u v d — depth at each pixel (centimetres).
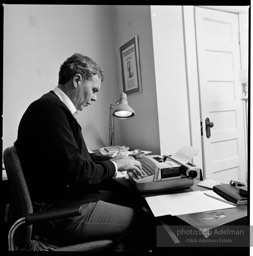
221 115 188
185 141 175
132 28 197
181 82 174
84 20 225
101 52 233
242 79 140
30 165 89
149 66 173
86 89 110
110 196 125
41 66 208
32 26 203
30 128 88
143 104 187
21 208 83
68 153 85
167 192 96
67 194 94
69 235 91
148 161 111
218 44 184
